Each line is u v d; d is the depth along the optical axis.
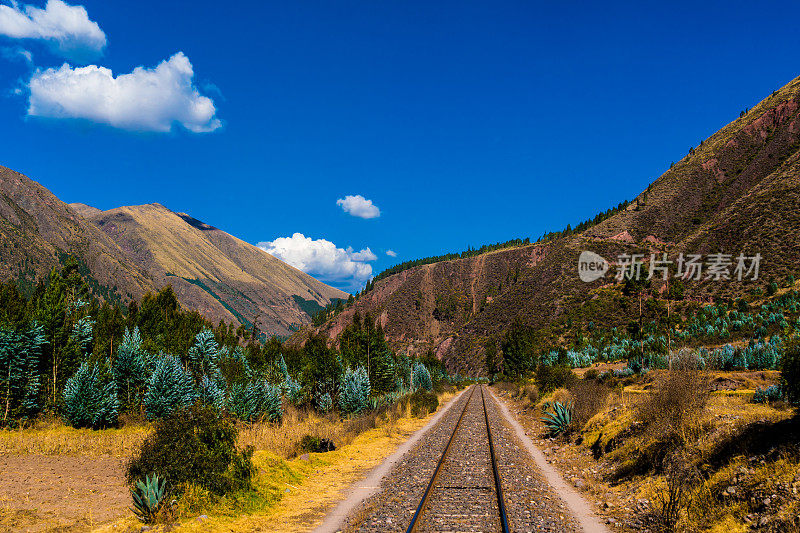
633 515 7.99
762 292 83.81
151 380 26.89
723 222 119.62
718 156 199.12
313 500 10.03
